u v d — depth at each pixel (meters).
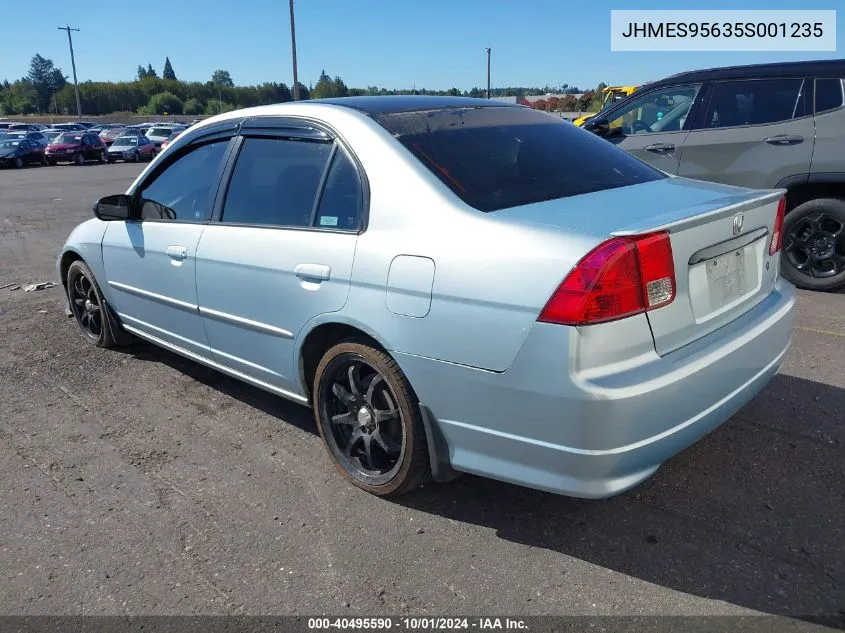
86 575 2.70
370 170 2.99
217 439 3.76
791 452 3.35
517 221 2.55
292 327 3.25
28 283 7.63
